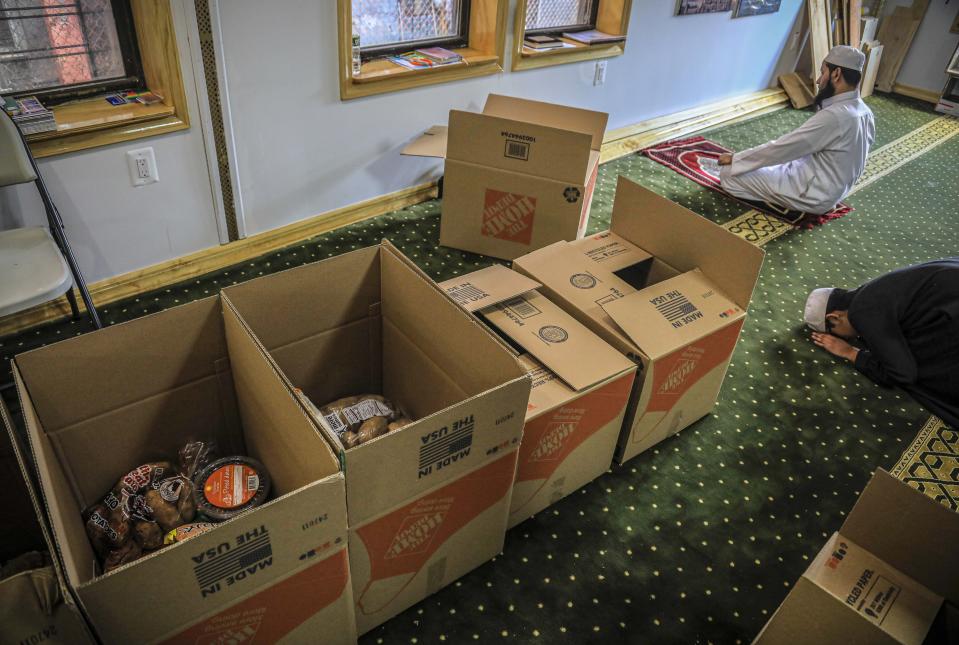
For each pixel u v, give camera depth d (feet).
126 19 8.03
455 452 4.52
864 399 8.28
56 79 7.98
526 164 9.07
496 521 5.51
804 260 11.12
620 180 7.54
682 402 7.07
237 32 8.21
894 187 13.98
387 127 10.47
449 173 9.52
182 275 9.17
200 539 3.43
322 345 6.07
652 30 13.60
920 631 4.37
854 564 4.78
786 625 4.88
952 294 7.55
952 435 7.84
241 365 5.09
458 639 5.40
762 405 8.06
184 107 8.22
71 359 4.60
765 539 6.46
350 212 10.64
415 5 10.66
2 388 7.07
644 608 5.76
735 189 12.72
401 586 5.22
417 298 5.53
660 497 6.77
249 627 4.14
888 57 19.26
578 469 6.48
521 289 6.63
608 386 5.94
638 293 6.68
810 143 11.64
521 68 11.76
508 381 4.69
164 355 5.08
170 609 3.61
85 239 8.27
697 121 15.75
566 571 5.98
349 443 5.75
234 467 5.39
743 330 9.34
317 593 4.35
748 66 16.70
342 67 9.37
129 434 5.27
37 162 7.50
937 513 4.38
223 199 9.21
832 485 7.10
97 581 3.18
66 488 4.48
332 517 3.99
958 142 16.48
